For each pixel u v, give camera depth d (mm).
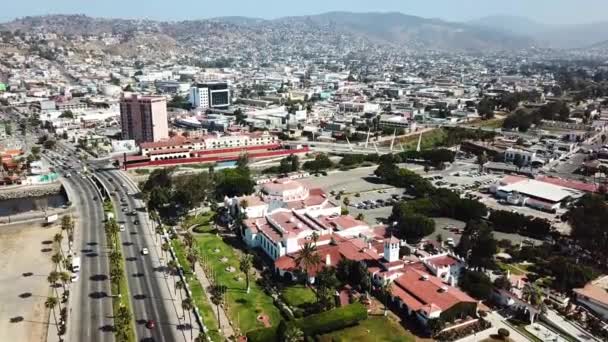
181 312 176500
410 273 194750
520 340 164000
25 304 183000
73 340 158625
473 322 172125
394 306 184500
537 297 176250
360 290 195000
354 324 171625
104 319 171000
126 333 155125
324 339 162375
